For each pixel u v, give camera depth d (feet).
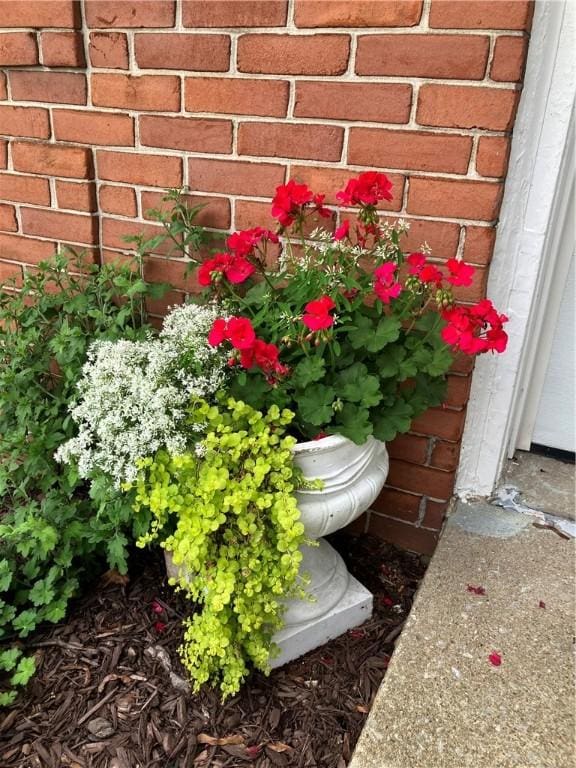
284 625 4.59
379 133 4.83
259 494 4.14
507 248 4.97
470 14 4.32
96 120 5.80
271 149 5.22
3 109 6.20
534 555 5.17
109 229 6.18
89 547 5.41
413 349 4.51
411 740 3.80
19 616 5.03
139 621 5.23
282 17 4.81
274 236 4.87
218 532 4.38
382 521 5.97
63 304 5.98
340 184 5.09
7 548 5.48
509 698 4.03
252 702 4.56
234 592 4.30
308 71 4.87
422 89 4.60
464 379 5.16
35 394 5.76
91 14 5.44
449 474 5.55
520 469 6.28
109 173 5.94
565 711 3.95
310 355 4.51
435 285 4.40
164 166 5.67
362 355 4.60
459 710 3.96
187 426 4.53
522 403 6.08
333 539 6.08
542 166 4.68
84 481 6.35
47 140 6.12
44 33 5.65
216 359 4.70
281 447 4.18
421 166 4.79
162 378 4.56
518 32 4.25
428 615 4.63
